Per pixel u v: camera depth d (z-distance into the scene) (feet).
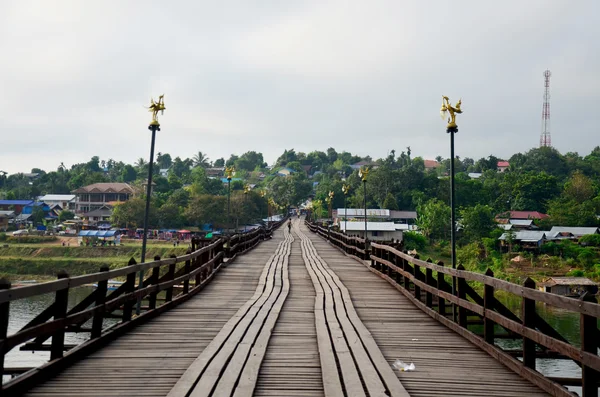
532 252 181.47
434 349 21.15
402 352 20.61
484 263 171.83
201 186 308.81
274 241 114.11
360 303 33.35
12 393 14.08
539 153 398.83
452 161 34.09
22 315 73.46
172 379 16.25
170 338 22.06
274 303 32.14
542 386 15.74
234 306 30.86
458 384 16.37
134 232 229.45
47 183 369.09
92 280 19.10
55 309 16.90
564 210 237.25
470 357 19.84
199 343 21.17
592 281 124.16
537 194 281.33
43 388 15.23
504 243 190.90
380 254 50.19
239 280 44.21
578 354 13.64
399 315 29.19
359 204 320.70
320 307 30.68
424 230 226.99
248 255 72.08
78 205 293.84
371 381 16.24
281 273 49.24
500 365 18.69
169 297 30.48
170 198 266.98
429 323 26.89
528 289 16.96
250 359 18.60
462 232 223.51
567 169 381.40
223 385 15.56
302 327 25.13
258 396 14.99
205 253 44.04
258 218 288.92
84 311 18.63
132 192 289.94
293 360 18.95
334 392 15.12
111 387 15.40
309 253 79.00
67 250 179.63
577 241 196.34
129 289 24.03
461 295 24.32
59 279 16.76
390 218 275.39
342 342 21.49
